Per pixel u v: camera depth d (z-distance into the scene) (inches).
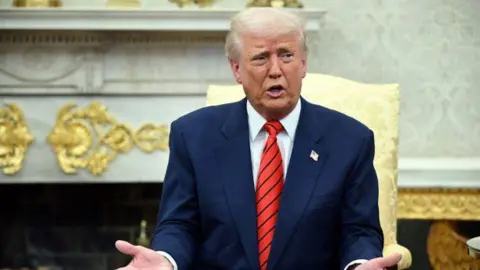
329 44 184.5
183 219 93.3
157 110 176.6
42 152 177.2
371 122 125.1
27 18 169.2
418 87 186.1
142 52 175.5
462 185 179.5
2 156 176.7
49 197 188.7
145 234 184.9
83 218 189.0
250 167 92.2
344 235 91.0
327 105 125.2
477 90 185.8
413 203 180.4
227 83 176.2
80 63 175.6
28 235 189.0
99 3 184.9
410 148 186.9
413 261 190.9
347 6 184.4
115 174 177.5
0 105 176.6
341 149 92.3
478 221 185.2
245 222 89.5
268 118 93.7
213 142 94.3
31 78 175.5
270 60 89.3
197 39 174.6
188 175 94.3
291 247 88.7
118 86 175.6
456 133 186.5
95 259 189.6
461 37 185.5
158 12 168.1
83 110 176.6
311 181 90.4
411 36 185.2
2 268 188.1
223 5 182.9
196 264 93.3
